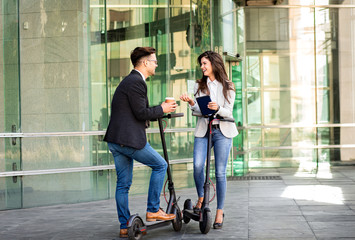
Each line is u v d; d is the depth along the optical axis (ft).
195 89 16.03
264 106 37.11
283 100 37.24
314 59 37.27
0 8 20.74
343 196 21.86
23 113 21.24
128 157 14.52
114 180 22.99
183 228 15.80
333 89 37.17
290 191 23.91
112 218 17.72
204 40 27.66
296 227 15.44
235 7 32.60
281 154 36.52
